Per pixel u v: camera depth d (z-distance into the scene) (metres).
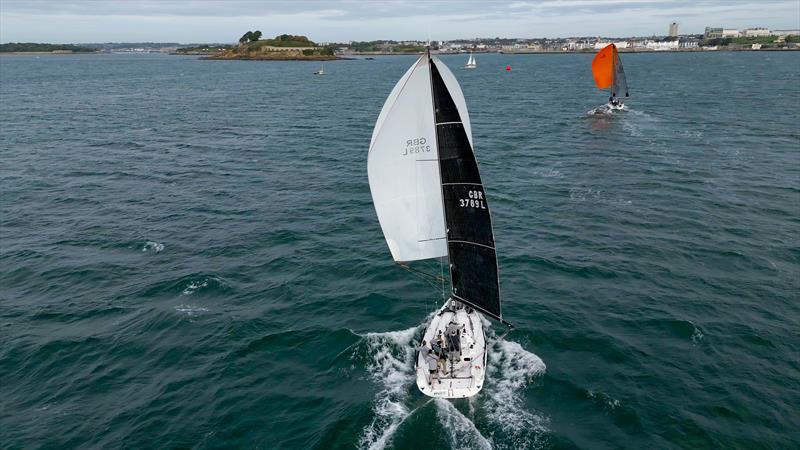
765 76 167.25
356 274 36.03
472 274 24.84
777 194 48.88
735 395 23.41
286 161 67.00
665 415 22.31
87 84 182.62
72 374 26.19
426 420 22.23
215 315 31.14
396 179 23.91
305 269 36.88
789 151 64.50
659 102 109.50
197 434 22.08
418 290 33.62
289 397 24.14
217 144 78.00
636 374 25.02
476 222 23.33
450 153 22.53
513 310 30.78
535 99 124.50
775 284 32.84
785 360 25.75
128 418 23.12
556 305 31.28
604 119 91.38
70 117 104.25
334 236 42.66
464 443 21.05
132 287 34.69
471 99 126.56
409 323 29.81
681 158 62.59
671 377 24.73
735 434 21.22
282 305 32.16
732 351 26.55
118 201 52.00
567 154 66.69
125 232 44.03
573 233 41.78
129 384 25.36
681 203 47.34
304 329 29.45
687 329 28.39
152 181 58.69
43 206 50.62
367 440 21.39
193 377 25.70
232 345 28.14
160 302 32.75
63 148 75.19
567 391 23.94
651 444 20.89
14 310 32.19
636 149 67.94
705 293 32.12
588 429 21.73
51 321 30.97
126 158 69.38
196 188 55.91
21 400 24.44
